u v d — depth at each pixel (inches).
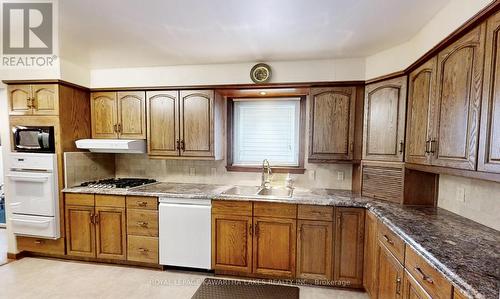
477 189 67.2
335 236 93.6
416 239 55.2
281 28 79.4
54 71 108.7
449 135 58.6
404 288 59.4
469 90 51.6
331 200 93.2
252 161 127.0
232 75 113.9
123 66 119.6
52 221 109.3
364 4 65.5
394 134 87.7
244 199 98.3
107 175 134.3
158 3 65.6
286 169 120.1
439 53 63.3
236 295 89.9
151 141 119.0
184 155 117.0
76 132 116.9
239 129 127.4
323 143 104.1
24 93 110.3
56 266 110.1
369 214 87.1
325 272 94.9
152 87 117.1
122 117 121.0
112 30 81.9
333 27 78.4
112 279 100.0
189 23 76.7
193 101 115.1
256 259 99.0
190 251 103.3
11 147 112.5
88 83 123.7
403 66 88.0
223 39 88.1
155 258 106.3
